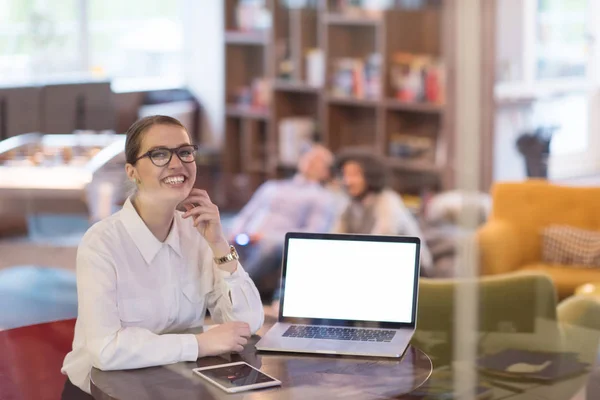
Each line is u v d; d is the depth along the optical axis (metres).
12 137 7.70
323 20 7.57
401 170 7.03
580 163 7.87
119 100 8.66
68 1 9.00
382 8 7.10
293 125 8.06
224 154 8.85
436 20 6.85
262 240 5.39
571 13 7.75
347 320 2.42
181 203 2.36
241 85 8.85
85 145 6.66
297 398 1.94
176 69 9.67
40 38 8.77
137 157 2.24
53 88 8.14
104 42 9.30
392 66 7.12
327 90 7.62
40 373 2.71
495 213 5.29
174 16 9.66
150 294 2.29
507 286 3.23
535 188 5.25
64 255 5.55
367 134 7.56
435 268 5.20
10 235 5.72
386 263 2.44
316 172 5.84
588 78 7.93
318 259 2.47
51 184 5.69
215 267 2.42
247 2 8.53
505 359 3.05
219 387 2.00
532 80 7.46
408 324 2.40
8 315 4.90
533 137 7.42
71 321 3.11
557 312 3.31
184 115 9.20
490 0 6.83
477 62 6.80
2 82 8.14
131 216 2.29
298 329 2.40
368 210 5.45
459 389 2.90
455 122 6.77
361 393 1.97
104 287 2.19
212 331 2.24
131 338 2.14
